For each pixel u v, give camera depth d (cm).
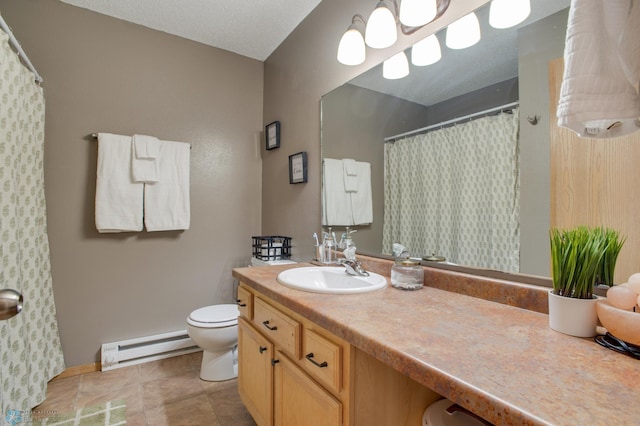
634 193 76
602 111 66
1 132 137
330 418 86
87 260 205
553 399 47
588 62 67
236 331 187
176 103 237
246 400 148
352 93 173
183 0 198
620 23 66
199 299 245
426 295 110
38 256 172
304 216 215
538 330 76
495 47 108
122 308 216
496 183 107
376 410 84
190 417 158
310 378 98
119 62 216
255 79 273
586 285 73
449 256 123
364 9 164
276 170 251
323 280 152
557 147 92
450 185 124
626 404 46
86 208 204
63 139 198
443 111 126
